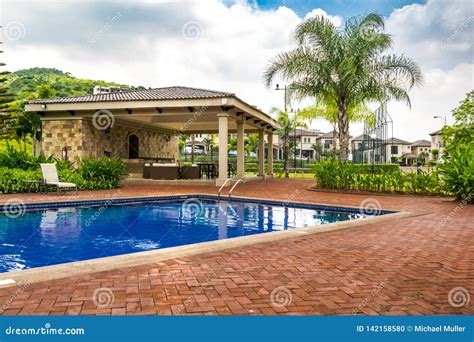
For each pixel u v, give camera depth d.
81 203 9.19
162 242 5.90
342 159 14.90
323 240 5.00
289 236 5.22
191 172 16.61
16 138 28.41
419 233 5.54
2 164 13.05
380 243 4.83
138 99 14.82
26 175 11.41
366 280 3.30
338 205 9.15
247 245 4.68
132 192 12.04
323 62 14.55
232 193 12.43
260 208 9.86
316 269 3.63
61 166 13.62
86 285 3.08
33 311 2.57
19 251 5.15
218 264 3.77
